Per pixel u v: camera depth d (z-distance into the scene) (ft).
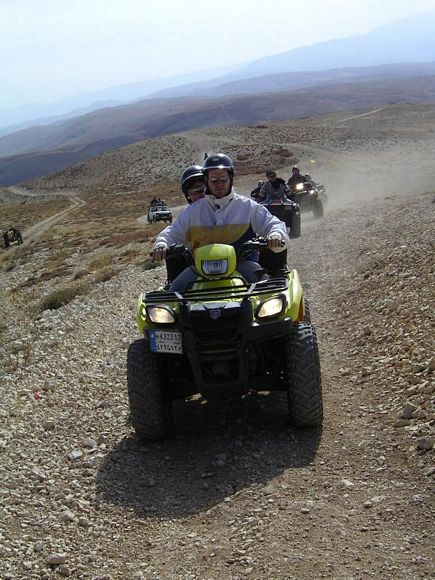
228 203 15.19
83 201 299.99
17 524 12.21
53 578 10.42
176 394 14.83
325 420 14.70
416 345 17.28
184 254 14.93
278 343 14.96
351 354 19.16
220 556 10.14
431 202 46.80
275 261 15.83
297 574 9.19
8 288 81.92
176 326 13.60
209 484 12.69
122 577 10.21
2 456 15.79
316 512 10.78
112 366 23.22
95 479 13.71
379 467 12.10
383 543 9.62
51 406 19.60
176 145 393.70
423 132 288.10
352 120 382.01
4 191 425.69
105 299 43.50
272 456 13.29
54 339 32.99
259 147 321.32
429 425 12.98
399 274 25.35
